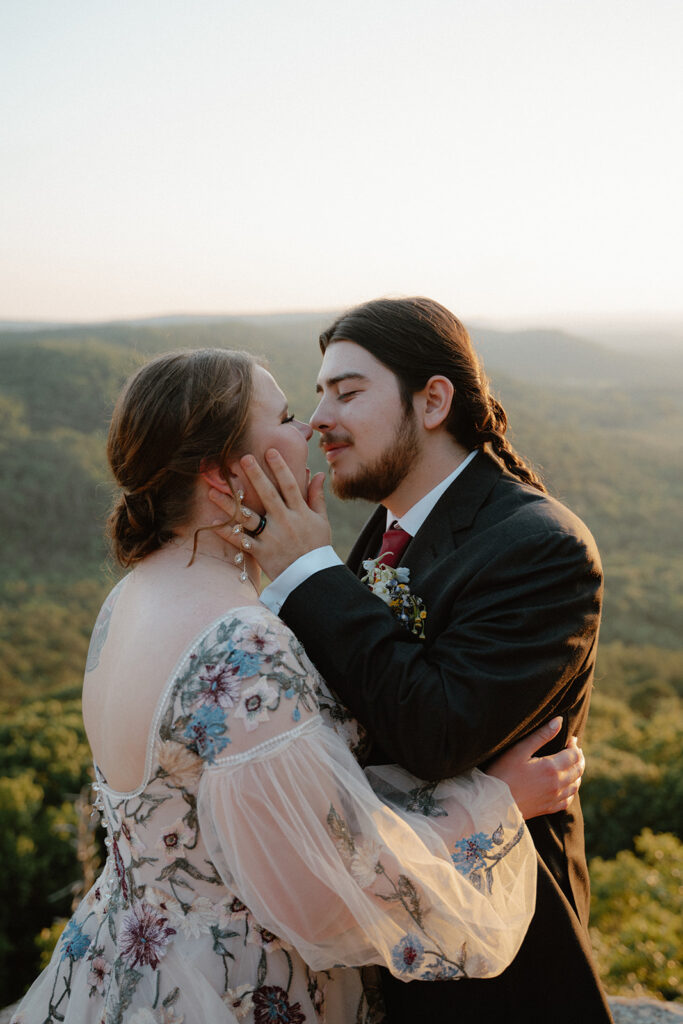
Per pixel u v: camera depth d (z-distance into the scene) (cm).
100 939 135
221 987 121
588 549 144
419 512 173
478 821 132
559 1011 137
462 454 173
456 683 130
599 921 552
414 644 138
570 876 149
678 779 1195
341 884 118
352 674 132
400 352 168
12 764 1487
